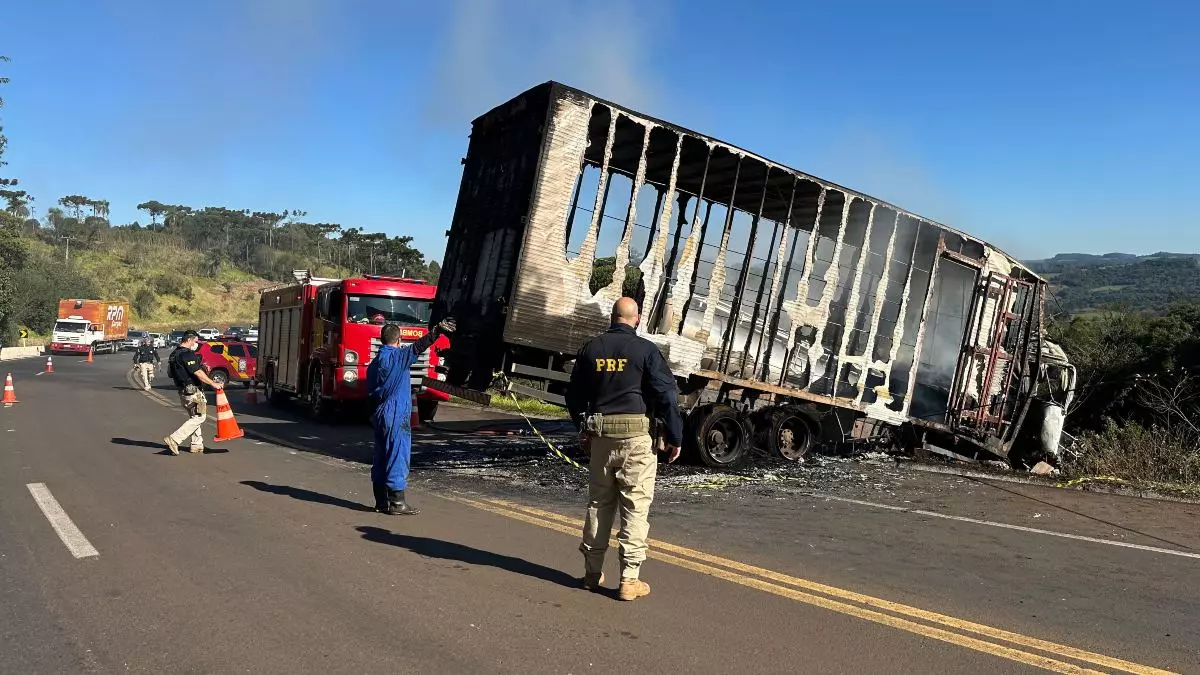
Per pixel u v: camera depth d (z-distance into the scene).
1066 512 8.58
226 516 6.86
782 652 4.03
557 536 6.44
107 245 123.31
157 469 9.34
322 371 15.80
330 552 5.74
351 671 3.69
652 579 5.28
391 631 4.20
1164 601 5.21
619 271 9.67
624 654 3.95
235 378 26.34
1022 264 13.23
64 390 22.45
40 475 8.73
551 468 10.26
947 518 7.99
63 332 47.00
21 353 48.22
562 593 4.91
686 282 10.36
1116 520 8.18
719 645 4.10
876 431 12.44
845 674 3.77
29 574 5.11
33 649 3.92
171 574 5.14
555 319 9.22
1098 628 4.58
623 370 4.78
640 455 4.74
